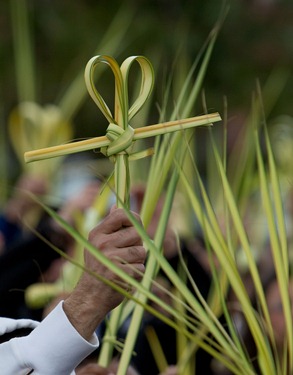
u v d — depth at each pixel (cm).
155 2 1364
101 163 984
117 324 567
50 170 960
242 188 710
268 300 711
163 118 545
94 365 575
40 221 816
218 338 498
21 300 739
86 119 1370
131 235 466
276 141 971
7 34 1388
